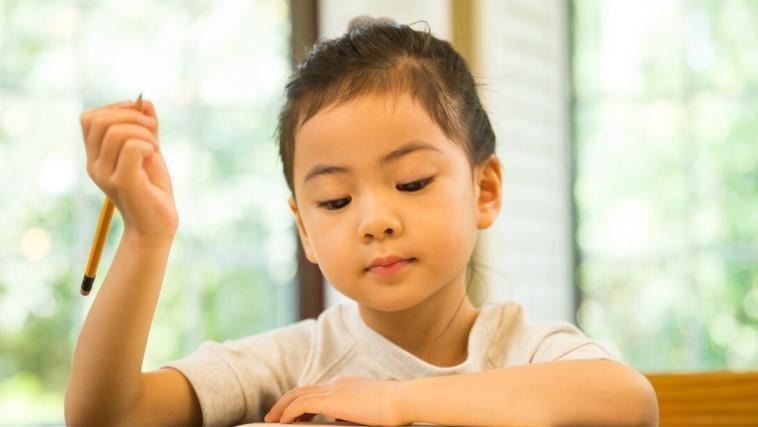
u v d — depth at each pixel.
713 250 4.13
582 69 4.02
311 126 1.11
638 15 4.13
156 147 0.99
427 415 0.94
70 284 4.25
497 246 3.33
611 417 0.93
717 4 4.16
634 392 0.94
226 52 4.20
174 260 4.14
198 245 4.15
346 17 3.40
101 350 1.01
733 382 1.39
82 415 1.03
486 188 1.25
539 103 3.75
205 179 4.18
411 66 1.13
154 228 0.98
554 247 3.84
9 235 4.26
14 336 4.30
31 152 4.25
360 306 1.22
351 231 1.08
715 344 4.11
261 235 4.14
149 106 0.97
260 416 1.21
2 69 4.25
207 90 4.20
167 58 4.22
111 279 1.00
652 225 4.09
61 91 4.26
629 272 4.06
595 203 4.01
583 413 0.93
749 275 4.10
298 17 3.49
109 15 4.26
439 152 1.10
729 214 4.12
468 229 1.12
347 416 0.96
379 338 1.20
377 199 1.07
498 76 3.38
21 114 4.26
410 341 1.21
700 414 1.39
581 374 0.94
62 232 4.26
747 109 4.14
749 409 1.39
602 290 4.02
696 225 4.12
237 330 4.12
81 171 4.25
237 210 4.16
